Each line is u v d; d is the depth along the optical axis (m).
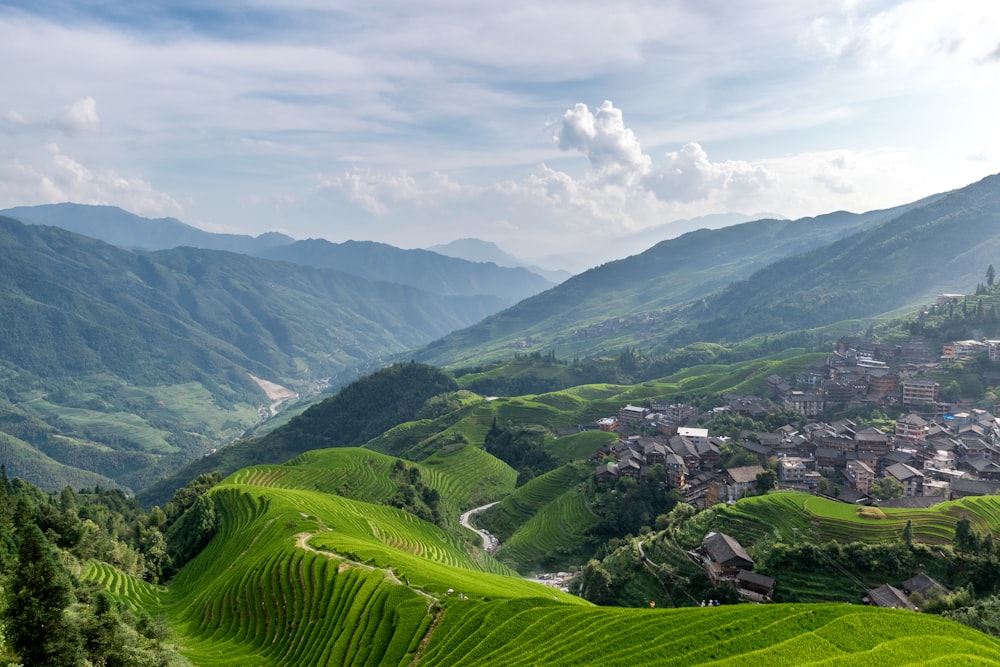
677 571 145.38
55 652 69.81
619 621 82.44
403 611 98.06
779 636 69.31
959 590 114.50
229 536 182.00
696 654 68.56
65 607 74.69
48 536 151.75
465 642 86.31
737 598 132.25
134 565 171.25
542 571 194.12
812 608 74.75
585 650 75.81
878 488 172.38
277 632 111.00
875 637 66.44
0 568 94.00
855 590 125.81
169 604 151.25
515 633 85.31
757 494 185.38
